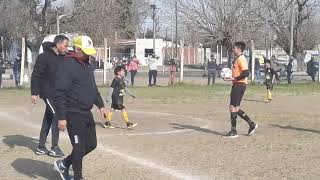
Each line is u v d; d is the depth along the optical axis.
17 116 15.30
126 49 71.31
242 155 9.28
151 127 13.08
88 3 47.75
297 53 55.31
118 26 58.25
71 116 6.91
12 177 7.70
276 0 50.44
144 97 22.06
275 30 53.47
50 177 7.73
